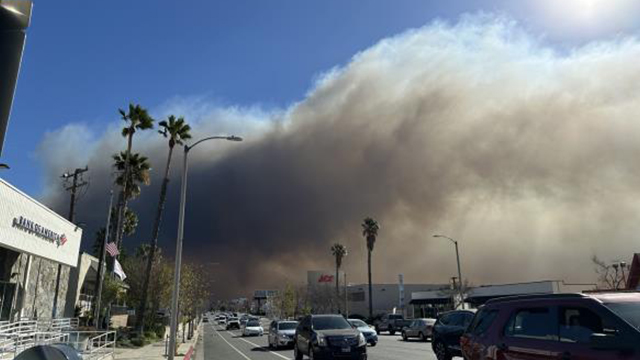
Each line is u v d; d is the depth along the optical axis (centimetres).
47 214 2497
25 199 2222
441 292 7194
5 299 2388
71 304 3962
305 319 2048
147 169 4753
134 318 5019
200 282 5434
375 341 2980
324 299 11094
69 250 2891
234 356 2577
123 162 4641
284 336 3080
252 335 5297
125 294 4891
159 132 4191
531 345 740
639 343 580
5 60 245
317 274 12125
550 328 721
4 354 1530
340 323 1955
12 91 244
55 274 3153
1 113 239
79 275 4116
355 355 1789
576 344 664
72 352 449
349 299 10825
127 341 3297
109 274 4444
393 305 10169
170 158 4150
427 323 3441
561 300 725
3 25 249
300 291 12156
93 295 4594
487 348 845
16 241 2155
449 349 1814
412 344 3064
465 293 6588
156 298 4559
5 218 2039
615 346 591
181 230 2083
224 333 6144
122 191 4294
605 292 725
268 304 16075
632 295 682
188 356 2472
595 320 658
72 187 4241
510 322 814
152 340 3869
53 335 2062
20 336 1678
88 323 3738
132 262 5278
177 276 2023
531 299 789
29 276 2719
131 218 6894
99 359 1898
